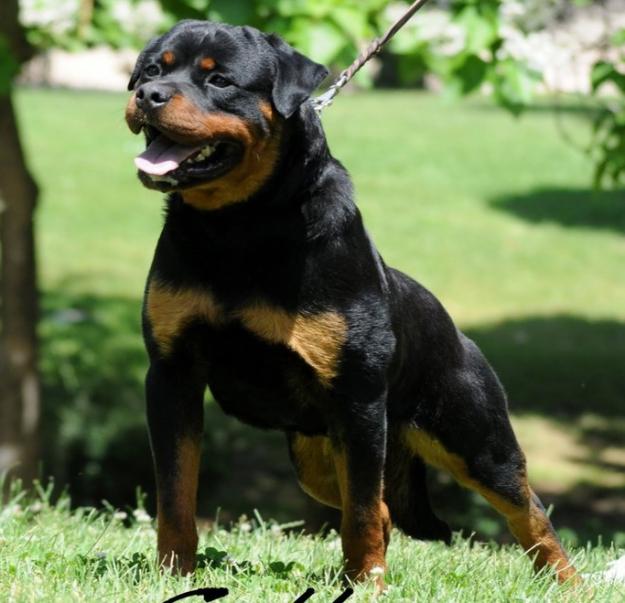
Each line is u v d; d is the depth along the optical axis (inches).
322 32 346.6
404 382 241.0
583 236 992.2
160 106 211.5
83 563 227.0
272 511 487.8
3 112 444.1
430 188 1125.1
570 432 574.9
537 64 373.7
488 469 250.2
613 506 491.2
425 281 867.4
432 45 381.4
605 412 599.5
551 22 414.3
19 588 204.7
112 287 797.9
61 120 1293.1
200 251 219.1
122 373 608.4
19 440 458.3
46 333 663.1
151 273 226.5
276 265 217.6
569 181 1156.5
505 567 247.3
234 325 219.5
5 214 454.0
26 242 456.4
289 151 220.2
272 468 533.3
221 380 229.3
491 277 881.5
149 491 498.6
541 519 255.8
